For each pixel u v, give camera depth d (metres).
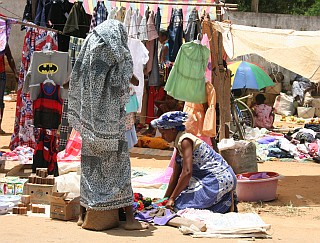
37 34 10.78
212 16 12.64
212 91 9.35
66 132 9.53
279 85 22.66
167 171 9.38
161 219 6.59
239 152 9.27
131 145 8.92
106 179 6.16
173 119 6.81
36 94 8.68
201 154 6.92
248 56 23.38
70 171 9.43
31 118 11.11
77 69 6.28
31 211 7.08
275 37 10.10
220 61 9.88
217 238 6.08
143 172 10.25
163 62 12.67
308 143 13.55
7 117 17.53
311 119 19.27
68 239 5.64
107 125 6.07
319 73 10.30
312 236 6.46
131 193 6.28
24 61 10.94
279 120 20.19
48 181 7.43
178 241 5.79
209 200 6.86
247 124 16.31
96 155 6.16
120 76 6.13
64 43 10.79
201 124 9.45
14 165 10.09
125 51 6.19
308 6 33.56
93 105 6.06
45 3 10.70
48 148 8.88
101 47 6.12
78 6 10.78
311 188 9.80
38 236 5.70
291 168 11.77
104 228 6.17
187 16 12.78
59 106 8.72
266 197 8.72
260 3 32.22
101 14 11.23
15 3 23.31
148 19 11.66
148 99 14.05
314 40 9.91
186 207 6.91
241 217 6.57
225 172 6.93
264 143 14.12
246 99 18.88
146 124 14.68
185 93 9.34
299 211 8.20
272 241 6.07
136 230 6.23
